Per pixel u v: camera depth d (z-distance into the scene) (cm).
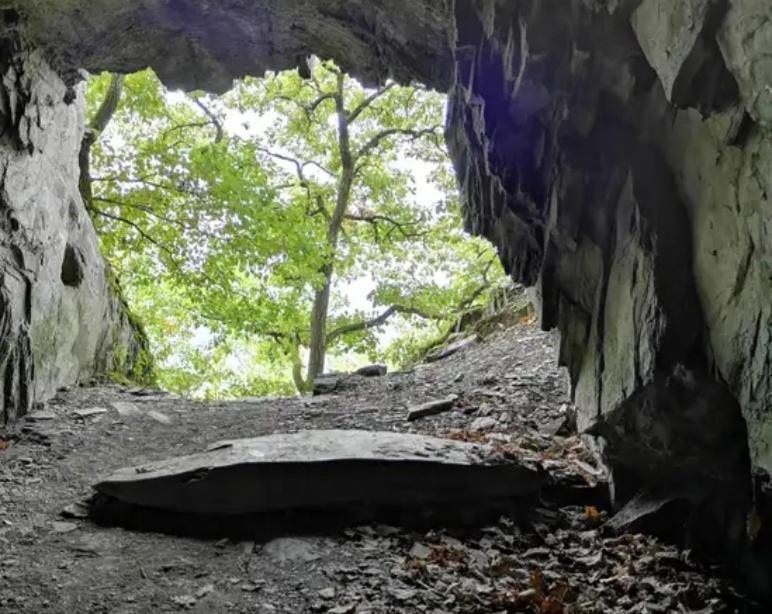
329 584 437
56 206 813
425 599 417
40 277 770
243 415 805
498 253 623
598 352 513
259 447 560
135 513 529
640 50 381
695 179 395
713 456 446
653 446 470
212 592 431
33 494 562
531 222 548
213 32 669
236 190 1124
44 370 803
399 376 984
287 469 516
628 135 432
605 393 500
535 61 415
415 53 624
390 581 438
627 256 455
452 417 734
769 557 431
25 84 667
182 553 481
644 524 503
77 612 407
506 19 428
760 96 287
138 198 1179
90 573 451
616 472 540
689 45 304
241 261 1162
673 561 468
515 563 467
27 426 707
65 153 848
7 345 700
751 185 335
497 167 518
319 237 1294
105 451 666
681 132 400
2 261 691
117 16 639
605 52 393
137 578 447
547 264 543
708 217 386
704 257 395
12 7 605
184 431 743
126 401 840
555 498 557
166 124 1353
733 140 331
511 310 1213
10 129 671
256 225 1139
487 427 698
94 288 970
